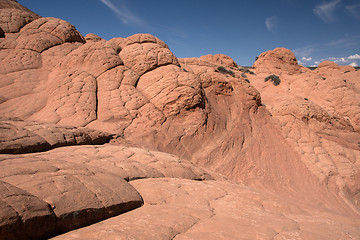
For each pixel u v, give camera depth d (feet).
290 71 151.23
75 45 70.38
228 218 12.58
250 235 9.86
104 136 33.30
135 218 12.03
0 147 17.95
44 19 70.95
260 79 123.24
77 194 12.23
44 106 47.50
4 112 43.78
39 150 21.22
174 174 23.36
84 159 19.43
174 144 43.80
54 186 12.11
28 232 9.41
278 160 49.21
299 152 52.37
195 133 46.85
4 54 59.26
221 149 47.26
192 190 18.16
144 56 54.49
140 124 44.42
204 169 31.68
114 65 52.90
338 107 81.20
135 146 37.09
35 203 10.20
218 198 17.04
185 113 48.34
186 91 48.80
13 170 12.67
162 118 46.14
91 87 48.80
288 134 57.16
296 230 10.78
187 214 12.89
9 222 8.81
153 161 24.11
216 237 9.50
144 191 16.98
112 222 11.64
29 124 23.94
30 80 54.65
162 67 54.29
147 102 48.14
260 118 59.72
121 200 13.85
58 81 49.96
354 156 53.52
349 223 14.35
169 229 10.29
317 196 41.42
